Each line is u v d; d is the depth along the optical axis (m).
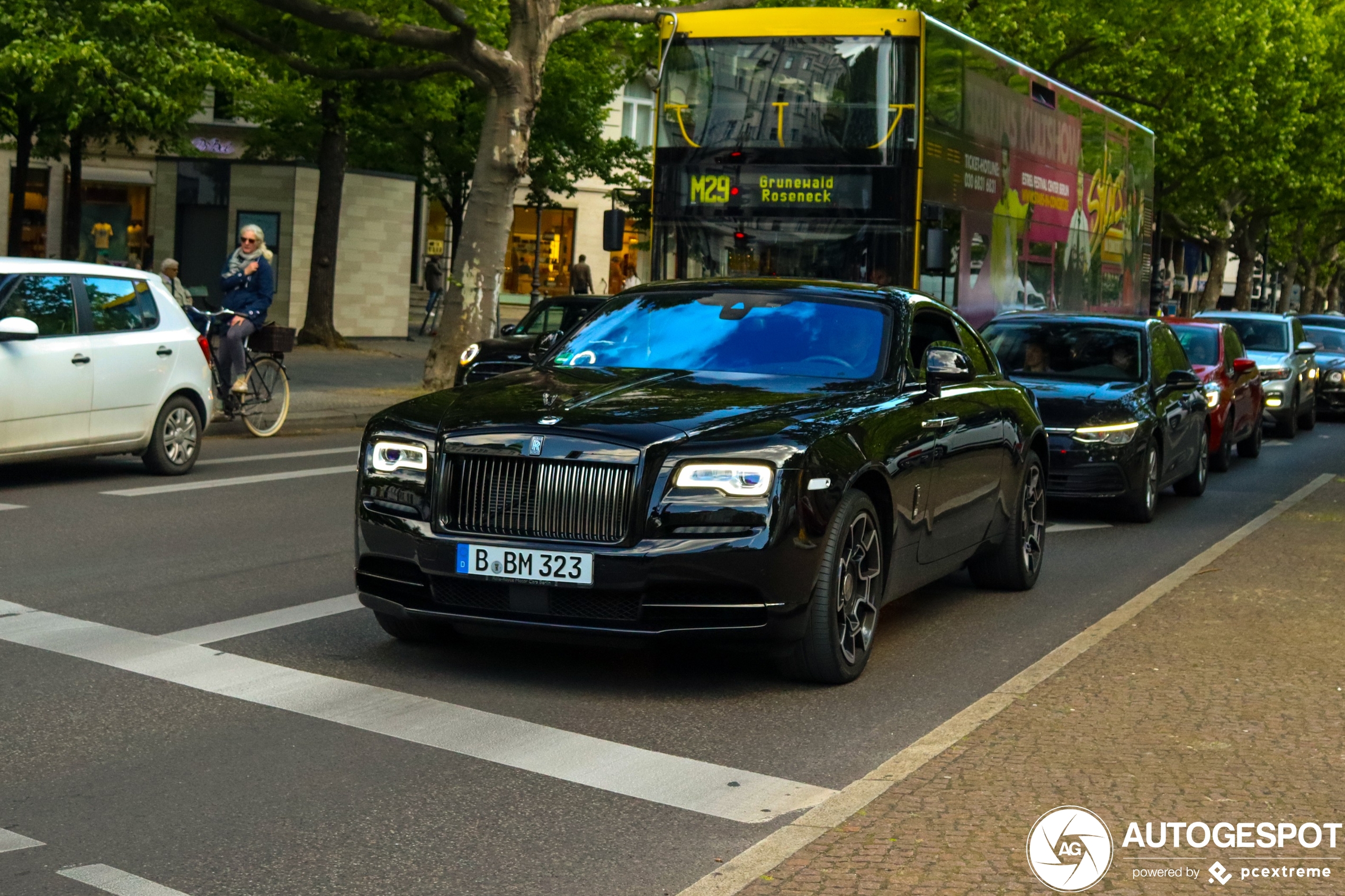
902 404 7.34
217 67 19.95
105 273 12.80
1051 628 8.17
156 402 12.98
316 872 4.34
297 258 33.25
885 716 6.22
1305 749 5.44
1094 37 32.06
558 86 34.72
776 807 5.02
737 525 6.17
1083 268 22.52
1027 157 19.36
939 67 15.97
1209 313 24.55
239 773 5.22
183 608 7.83
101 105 20.12
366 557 6.63
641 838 4.68
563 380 7.14
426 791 5.09
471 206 21.38
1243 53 37.09
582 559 6.15
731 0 21.39
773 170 15.71
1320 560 9.95
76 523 10.40
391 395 21.05
